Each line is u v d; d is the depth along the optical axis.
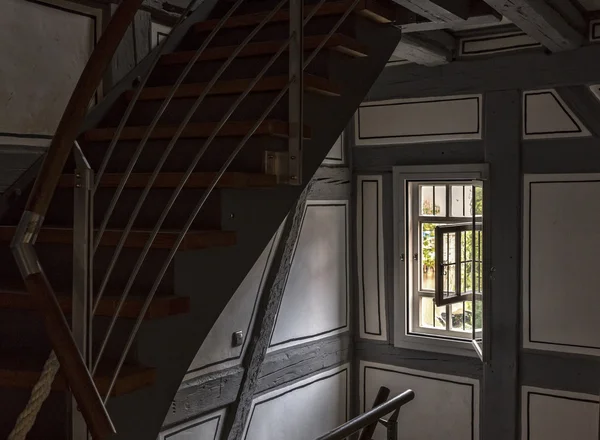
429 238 5.39
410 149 5.27
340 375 5.45
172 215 2.32
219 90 2.56
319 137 2.58
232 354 4.26
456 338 5.16
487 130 4.88
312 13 2.31
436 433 5.23
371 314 5.52
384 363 5.46
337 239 5.39
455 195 5.32
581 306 4.61
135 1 1.62
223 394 4.19
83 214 1.50
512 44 4.74
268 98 2.50
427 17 3.45
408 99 5.25
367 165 5.49
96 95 3.06
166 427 3.83
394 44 3.06
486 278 4.80
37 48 2.85
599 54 4.38
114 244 2.10
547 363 4.74
